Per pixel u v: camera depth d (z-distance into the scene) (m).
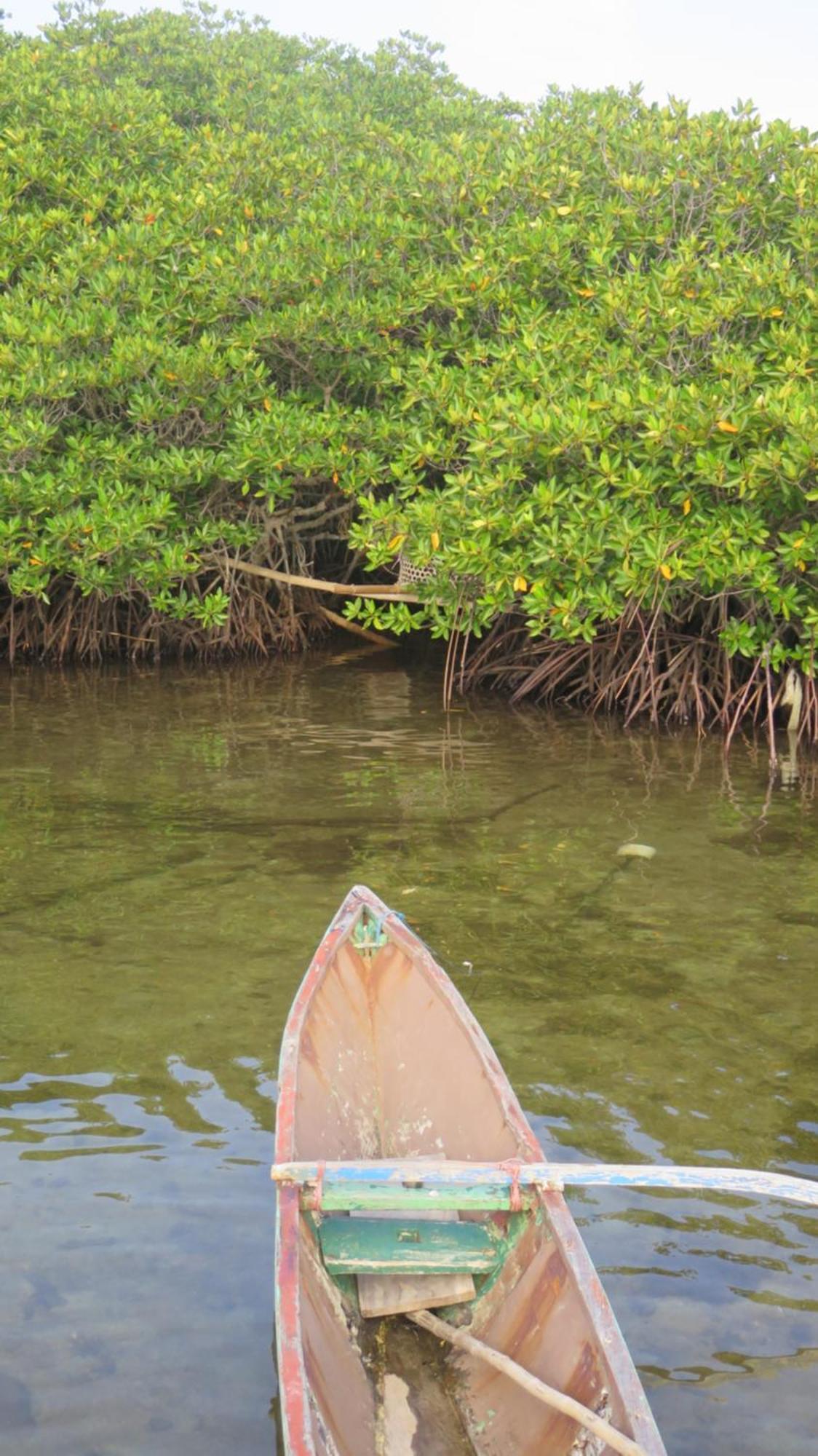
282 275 14.99
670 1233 4.37
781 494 11.30
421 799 9.93
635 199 14.15
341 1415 3.28
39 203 17.67
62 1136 4.88
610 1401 3.10
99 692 15.08
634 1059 5.53
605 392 11.43
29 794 9.99
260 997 6.08
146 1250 4.20
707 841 8.80
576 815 9.49
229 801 9.80
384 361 15.34
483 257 14.06
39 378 14.42
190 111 22.30
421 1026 5.18
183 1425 3.46
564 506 12.07
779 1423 3.47
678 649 13.63
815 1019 5.92
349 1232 4.02
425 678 16.31
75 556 14.85
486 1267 3.94
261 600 17.83
